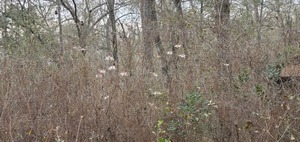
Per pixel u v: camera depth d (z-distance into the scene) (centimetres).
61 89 485
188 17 720
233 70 502
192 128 460
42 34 1132
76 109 459
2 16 1177
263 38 614
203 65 535
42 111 466
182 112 457
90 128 450
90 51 618
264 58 512
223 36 561
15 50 839
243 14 782
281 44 559
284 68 506
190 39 616
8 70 528
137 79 516
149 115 462
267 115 428
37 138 433
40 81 507
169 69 579
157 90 524
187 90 503
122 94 481
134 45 612
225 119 458
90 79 502
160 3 954
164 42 662
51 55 637
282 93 470
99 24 1519
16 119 435
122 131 453
